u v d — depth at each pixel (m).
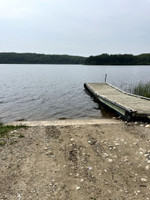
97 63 140.88
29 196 3.58
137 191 3.70
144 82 30.86
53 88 25.80
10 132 7.11
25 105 14.93
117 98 11.98
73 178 4.18
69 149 5.71
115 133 7.08
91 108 13.78
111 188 3.80
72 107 14.22
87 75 50.56
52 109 13.57
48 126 7.97
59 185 3.92
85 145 6.01
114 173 4.37
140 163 4.80
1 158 5.07
